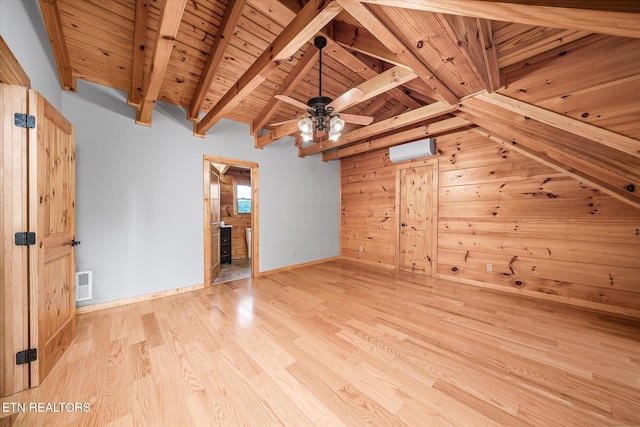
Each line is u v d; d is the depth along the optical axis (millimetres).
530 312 2734
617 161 1641
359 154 5461
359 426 1296
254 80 2152
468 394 1521
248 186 6645
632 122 1364
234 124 4043
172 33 1628
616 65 1350
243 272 4668
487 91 1902
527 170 3277
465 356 1916
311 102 2277
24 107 1538
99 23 2250
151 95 2447
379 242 5113
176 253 3426
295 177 4945
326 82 3455
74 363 1810
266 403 1451
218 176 4473
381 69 3045
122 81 2918
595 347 2033
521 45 1583
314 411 1395
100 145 2863
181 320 2547
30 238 1552
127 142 3045
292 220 4891
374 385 1602
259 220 4379
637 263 2604
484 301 3074
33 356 1557
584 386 1586
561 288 3037
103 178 2883
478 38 1543
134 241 3090
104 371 1724
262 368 1769
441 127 3533
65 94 2650
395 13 1257
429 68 1714
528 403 1448
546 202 3137
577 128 1565
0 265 1487
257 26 2492
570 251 2980
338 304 2988
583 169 2291
